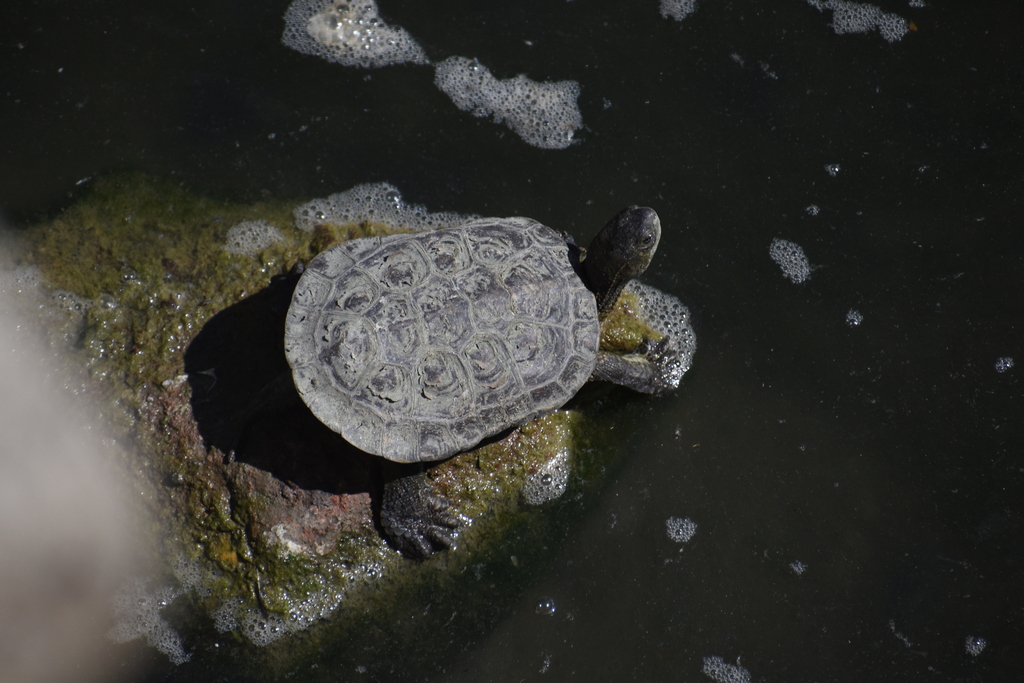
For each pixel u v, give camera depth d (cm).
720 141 657
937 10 710
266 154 606
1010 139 664
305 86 639
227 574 470
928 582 520
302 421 489
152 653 456
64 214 552
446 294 439
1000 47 700
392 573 488
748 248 618
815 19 709
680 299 599
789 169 650
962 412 572
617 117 660
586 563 516
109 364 500
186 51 634
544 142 647
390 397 419
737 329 593
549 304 469
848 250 621
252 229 566
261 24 656
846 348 590
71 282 521
